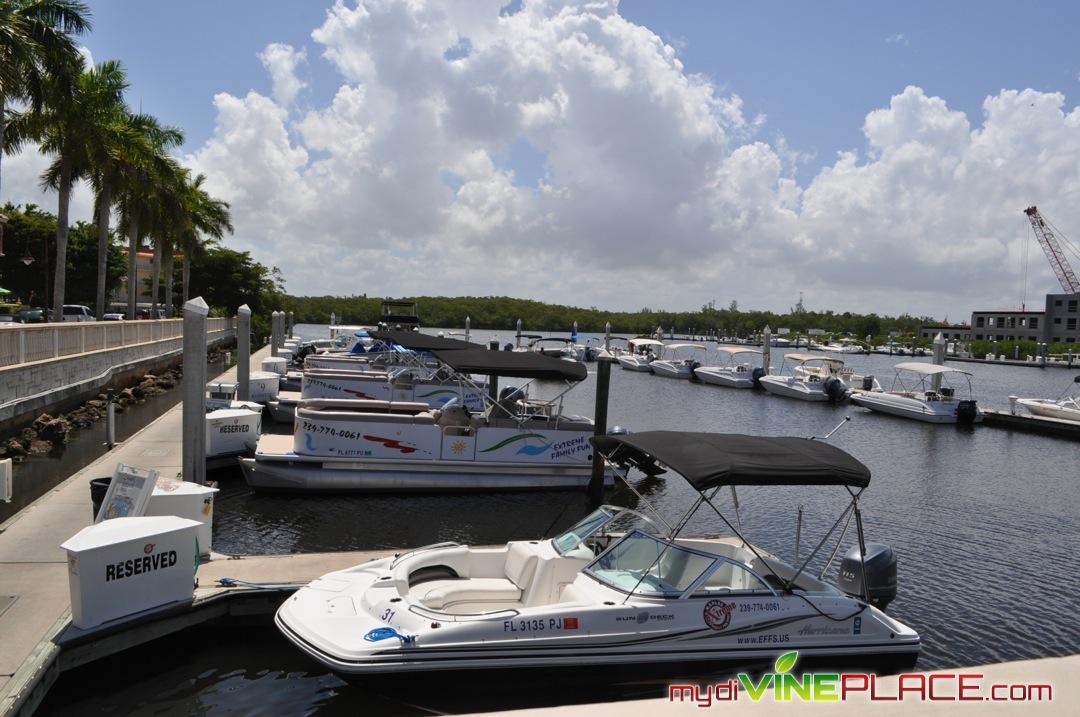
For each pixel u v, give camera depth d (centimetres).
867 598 824
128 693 729
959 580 1192
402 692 660
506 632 677
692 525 1448
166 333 3662
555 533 1356
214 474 1611
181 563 775
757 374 4672
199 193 5497
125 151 3322
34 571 830
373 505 1477
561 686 691
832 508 1631
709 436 864
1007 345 10400
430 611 692
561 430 1636
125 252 7238
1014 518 1603
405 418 1542
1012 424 3212
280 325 4684
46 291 5706
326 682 762
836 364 4378
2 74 2164
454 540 1295
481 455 1588
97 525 747
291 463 1490
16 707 580
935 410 3297
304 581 867
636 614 709
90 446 1722
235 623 828
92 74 3206
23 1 2502
